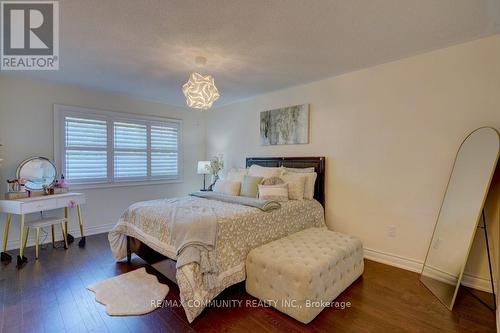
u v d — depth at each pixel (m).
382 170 2.92
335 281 2.13
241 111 4.70
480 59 2.29
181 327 1.80
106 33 2.19
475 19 1.97
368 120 3.02
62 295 2.19
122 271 2.68
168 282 2.43
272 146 4.16
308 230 2.86
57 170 3.68
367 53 2.60
